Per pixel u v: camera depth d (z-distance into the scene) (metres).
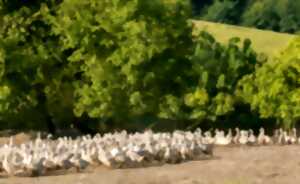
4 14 55.97
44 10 56.03
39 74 55.38
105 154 30.41
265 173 27.81
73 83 56.72
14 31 55.09
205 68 56.50
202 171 28.73
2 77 54.72
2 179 27.91
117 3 55.09
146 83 54.81
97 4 55.75
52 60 55.84
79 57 54.97
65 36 56.16
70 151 31.38
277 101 54.31
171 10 55.62
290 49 55.28
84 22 54.81
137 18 54.88
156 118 61.22
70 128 60.53
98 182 26.53
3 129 60.09
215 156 35.06
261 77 54.91
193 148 33.97
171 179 26.83
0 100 54.81
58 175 28.78
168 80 55.97
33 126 59.56
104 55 55.19
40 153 30.95
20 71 54.69
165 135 38.53
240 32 143.38
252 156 34.50
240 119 56.78
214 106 54.72
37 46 55.97
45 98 57.59
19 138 54.81
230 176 27.20
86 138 42.28
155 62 55.44
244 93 55.56
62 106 57.50
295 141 45.62
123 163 30.72
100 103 54.97
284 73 54.56
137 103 54.22
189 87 56.03
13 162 29.16
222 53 57.28
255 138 43.44
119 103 54.91
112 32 54.69
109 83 54.50
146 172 28.80
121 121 58.75
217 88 56.25
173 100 54.72
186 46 57.06
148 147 32.25
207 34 58.62
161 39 54.12
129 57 53.94
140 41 54.19
